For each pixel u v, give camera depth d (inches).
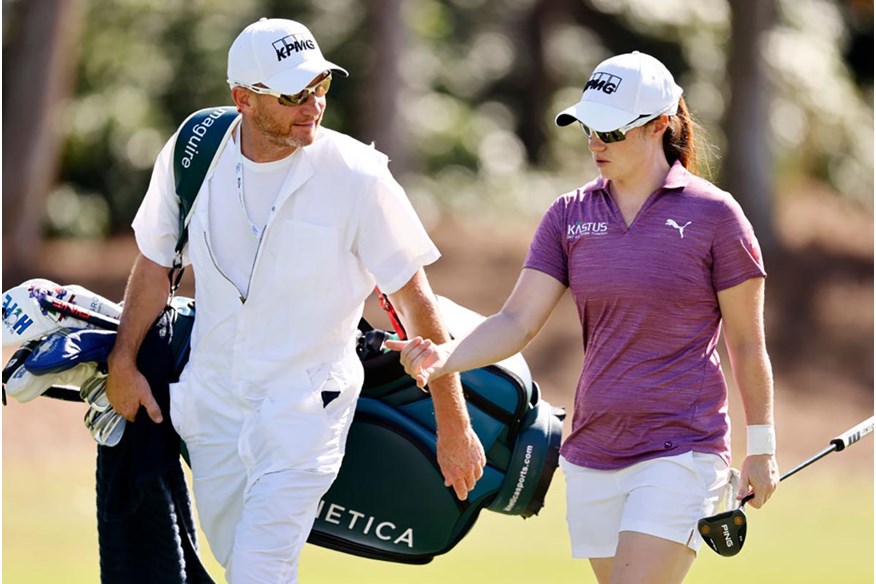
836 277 2775.6
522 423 669.9
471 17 3624.5
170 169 636.1
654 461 585.0
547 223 620.1
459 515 662.5
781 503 1665.8
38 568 1162.6
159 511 649.6
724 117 2832.2
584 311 603.5
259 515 609.9
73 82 3011.8
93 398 651.5
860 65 3804.1
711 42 3617.1
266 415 615.5
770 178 2819.9
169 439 650.8
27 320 648.4
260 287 617.9
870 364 2519.7
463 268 2613.2
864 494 1760.6
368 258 621.3
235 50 603.2
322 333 622.5
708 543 572.4
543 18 3597.4
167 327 660.1
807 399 2407.7
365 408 660.1
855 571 1233.4
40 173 2635.3
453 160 3201.3
